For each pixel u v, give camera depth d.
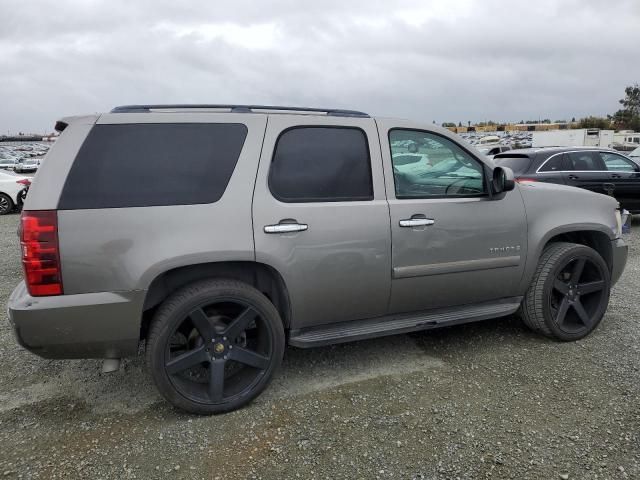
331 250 3.11
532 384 3.28
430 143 3.54
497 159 9.59
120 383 3.38
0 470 2.47
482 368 3.53
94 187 2.68
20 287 2.97
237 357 2.99
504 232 3.68
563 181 8.80
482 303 3.82
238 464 2.51
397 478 2.40
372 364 3.62
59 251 2.60
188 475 2.43
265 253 2.93
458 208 3.51
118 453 2.61
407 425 2.83
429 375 3.43
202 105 3.12
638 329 4.22
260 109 3.21
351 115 3.38
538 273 3.89
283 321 3.24
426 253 3.41
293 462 2.52
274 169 3.05
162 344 2.78
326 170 3.18
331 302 3.20
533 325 3.98
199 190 2.85
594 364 3.56
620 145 41.00
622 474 2.40
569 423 2.82
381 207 3.27
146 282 2.71
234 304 2.98
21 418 2.95
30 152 71.00
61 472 2.46
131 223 2.70
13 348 3.95
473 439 2.69
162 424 2.88
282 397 3.16
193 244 2.78
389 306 3.42
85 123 2.77
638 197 9.57
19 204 13.63
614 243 4.22
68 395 3.23
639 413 2.91
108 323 2.70
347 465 2.49
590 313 4.08
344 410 3.00
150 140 2.84
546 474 2.41
